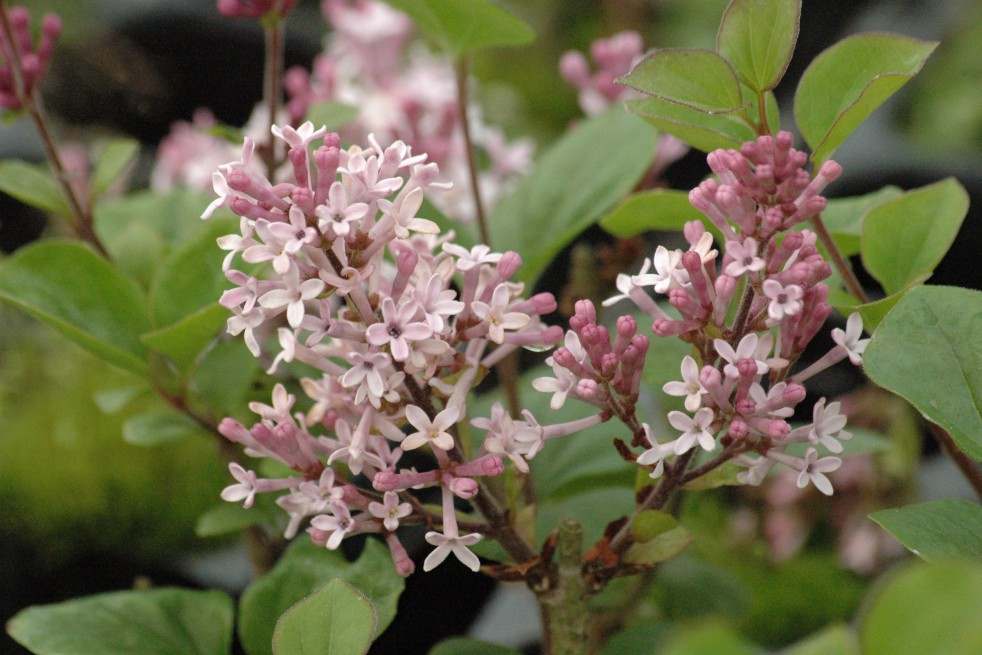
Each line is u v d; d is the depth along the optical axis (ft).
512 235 1.85
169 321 1.71
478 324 1.53
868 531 1.99
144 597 1.66
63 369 2.36
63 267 1.72
